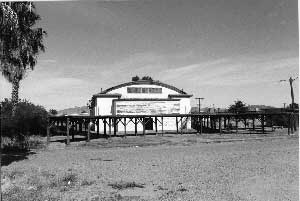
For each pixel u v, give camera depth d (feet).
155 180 51.08
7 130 120.98
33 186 46.37
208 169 60.23
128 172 58.85
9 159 78.28
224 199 38.83
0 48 72.95
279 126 187.32
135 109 161.17
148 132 154.51
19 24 75.82
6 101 129.18
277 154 78.07
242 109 207.82
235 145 103.45
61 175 55.93
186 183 48.42
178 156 80.48
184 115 144.66
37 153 91.20
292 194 40.32
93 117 123.44
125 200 38.70
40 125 140.36
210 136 136.26
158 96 164.14
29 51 102.94
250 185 46.03
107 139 126.93
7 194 41.37
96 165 67.92
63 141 124.16
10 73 101.09
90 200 38.86
